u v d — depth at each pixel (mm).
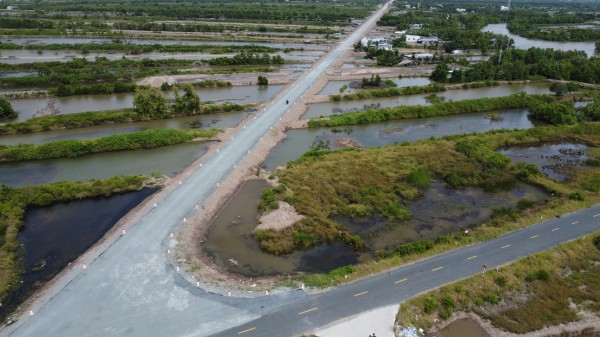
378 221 43375
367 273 34094
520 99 85000
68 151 57750
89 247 38188
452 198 48219
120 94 88125
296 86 91688
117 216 43375
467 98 90688
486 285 33125
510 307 31578
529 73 107625
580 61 110375
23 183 50500
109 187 47719
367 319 29375
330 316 29625
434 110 78938
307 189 48125
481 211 45531
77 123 68750
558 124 72250
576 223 41656
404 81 103500
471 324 30188
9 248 37344
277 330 28312
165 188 47500
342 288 32500
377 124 74000
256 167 54375
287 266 36156
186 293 31641
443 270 34562
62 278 32812
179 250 36625
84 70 98125
